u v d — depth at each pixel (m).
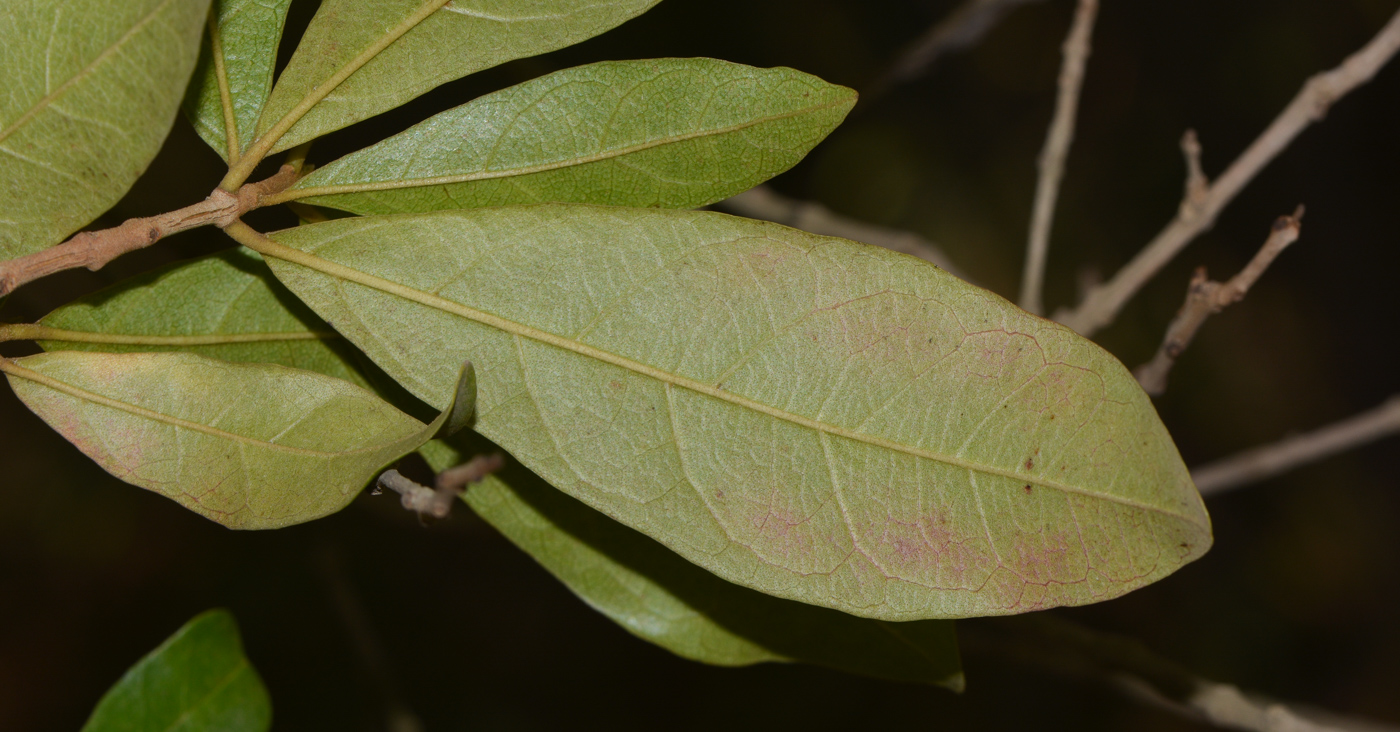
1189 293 0.35
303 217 0.31
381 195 0.31
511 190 0.31
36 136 0.29
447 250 0.30
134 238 0.30
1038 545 0.30
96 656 0.86
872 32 0.82
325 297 0.30
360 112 0.30
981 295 0.30
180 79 0.29
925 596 0.30
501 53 0.31
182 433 0.30
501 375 0.30
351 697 0.81
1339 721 0.48
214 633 0.33
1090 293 0.41
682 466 0.30
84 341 0.31
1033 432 0.30
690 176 0.31
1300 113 0.38
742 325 0.30
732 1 0.71
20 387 0.30
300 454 0.30
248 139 0.30
